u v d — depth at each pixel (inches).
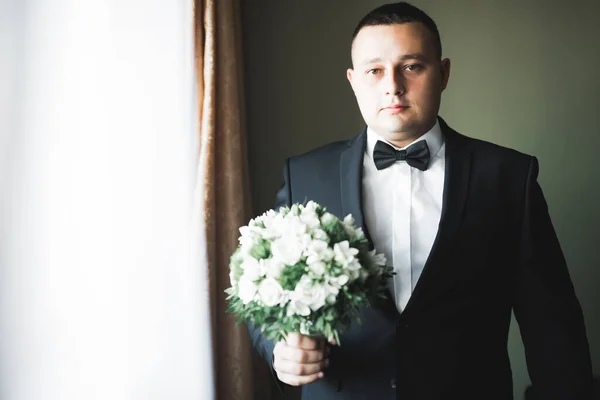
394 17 55.9
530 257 57.9
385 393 54.7
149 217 59.6
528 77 96.1
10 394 43.4
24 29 45.1
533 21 95.8
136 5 58.6
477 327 56.1
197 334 68.1
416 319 54.2
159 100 62.1
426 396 53.3
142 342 58.1
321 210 50.4
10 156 43.4
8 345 43.4
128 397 55.8
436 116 60.6
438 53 57.8
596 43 95.1
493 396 55.9
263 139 96.2
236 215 76.9
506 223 58.1
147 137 59.6
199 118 73.5
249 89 96.0
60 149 47.8
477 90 96.3
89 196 50.8
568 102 95.7
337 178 61.4
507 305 59.1
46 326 46.2
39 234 45.8
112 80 54.5
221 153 76.8
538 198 59.3
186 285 67.1
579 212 95.9
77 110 49.8
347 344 56.6
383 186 60.2
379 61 56.0
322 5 96.2
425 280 54.1
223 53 76.7
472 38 96.3
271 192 96.2
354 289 45.6
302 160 65.1
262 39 96.3
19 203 44.1
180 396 64.4
